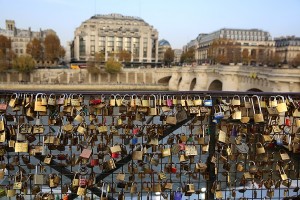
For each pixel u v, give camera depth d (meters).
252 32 194.00
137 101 6.69
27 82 114.12
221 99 6.90
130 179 7.32
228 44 154.25
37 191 6.99
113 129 6.95
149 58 195.38
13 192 6.83
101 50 188.12
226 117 6.98
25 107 6.39
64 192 7.13
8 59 131.50
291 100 6.94
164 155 7.05
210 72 95.88
